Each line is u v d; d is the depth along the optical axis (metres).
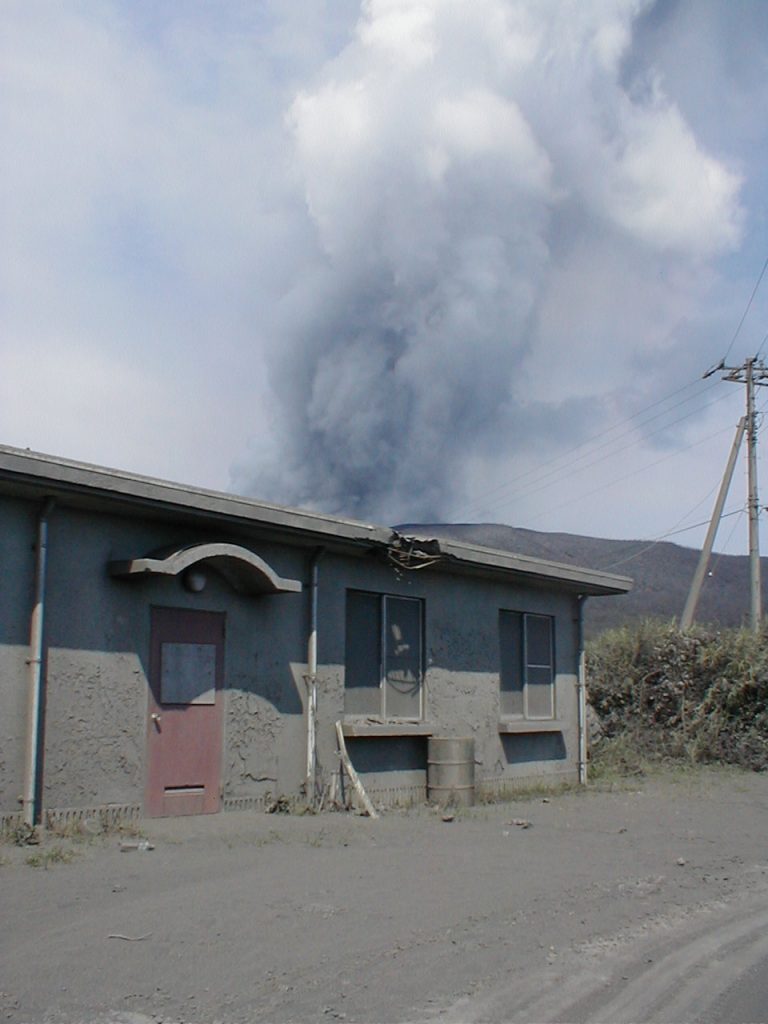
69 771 11.12
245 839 11.08
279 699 13.75
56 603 11.19
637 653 25.45
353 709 15.02
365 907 8.26
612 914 8.61
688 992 6.69
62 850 9.80
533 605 19.06
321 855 10.41
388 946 7.23
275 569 13.91
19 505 10.90
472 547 16.02
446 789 15.65
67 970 6.39
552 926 8.07
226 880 8.92
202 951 6.87
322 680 14.41
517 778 18.11
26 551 10.91
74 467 10.59
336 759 14.45
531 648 19.14
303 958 6.86
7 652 10.65
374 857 10.46
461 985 6.53
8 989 6.04
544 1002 6.30
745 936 8.20
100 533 11.74
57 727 11.05
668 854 11.73
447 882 9.41
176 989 6.18
